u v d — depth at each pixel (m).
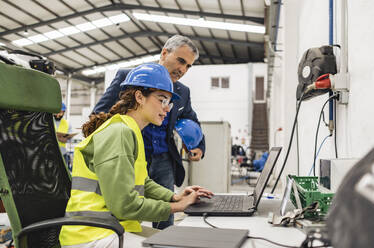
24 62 1.71
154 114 1.19
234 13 9.17
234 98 12.54
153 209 1.01
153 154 1.80
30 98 1.05
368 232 0.26
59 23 10.12
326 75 1.36
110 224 0.84
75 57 13.09
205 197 1.32
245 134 12.38
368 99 1.08
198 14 9.34
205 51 13.77
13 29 10.03
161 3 9.40
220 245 0.60
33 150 1.07
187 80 12.84
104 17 10.19
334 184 0.88
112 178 0.95
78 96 17.38
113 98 1.80
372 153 0.32
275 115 8.41
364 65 1.12
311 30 2.21
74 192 1.04
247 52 13.42
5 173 0.94
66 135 3.89
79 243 0.94
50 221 0.86
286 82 3.47
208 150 4.00
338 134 1.46
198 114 12.70
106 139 1.00
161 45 13.57
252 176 7.37
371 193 0.28
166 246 0.61
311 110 2.12
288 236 0.76
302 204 0.94
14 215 0.93
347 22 1.32
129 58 13.88
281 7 4.64
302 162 2.49
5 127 0.98
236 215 1.01
